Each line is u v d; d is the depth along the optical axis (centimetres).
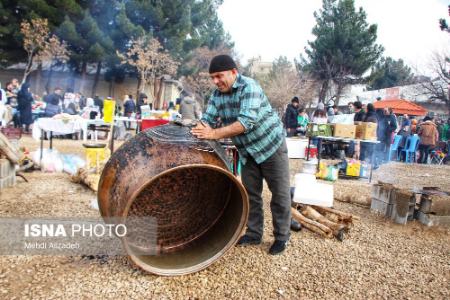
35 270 261
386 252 332
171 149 239
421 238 377
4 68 2127
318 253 319
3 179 467
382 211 454
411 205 427
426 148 1180
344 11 2800
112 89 2398
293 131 1052
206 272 272
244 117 264
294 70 3309
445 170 1003
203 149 248
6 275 252
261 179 315
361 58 2752
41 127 623
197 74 2888
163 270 257
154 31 2138
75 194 458
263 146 287
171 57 2136
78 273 260
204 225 305
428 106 2620
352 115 956
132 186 229
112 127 604
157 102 2303
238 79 278
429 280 281
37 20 1694
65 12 1806
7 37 1823
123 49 2061
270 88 3025
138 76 2192
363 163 752
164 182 271
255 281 263
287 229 311
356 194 512
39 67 2106
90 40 1878
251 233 326
